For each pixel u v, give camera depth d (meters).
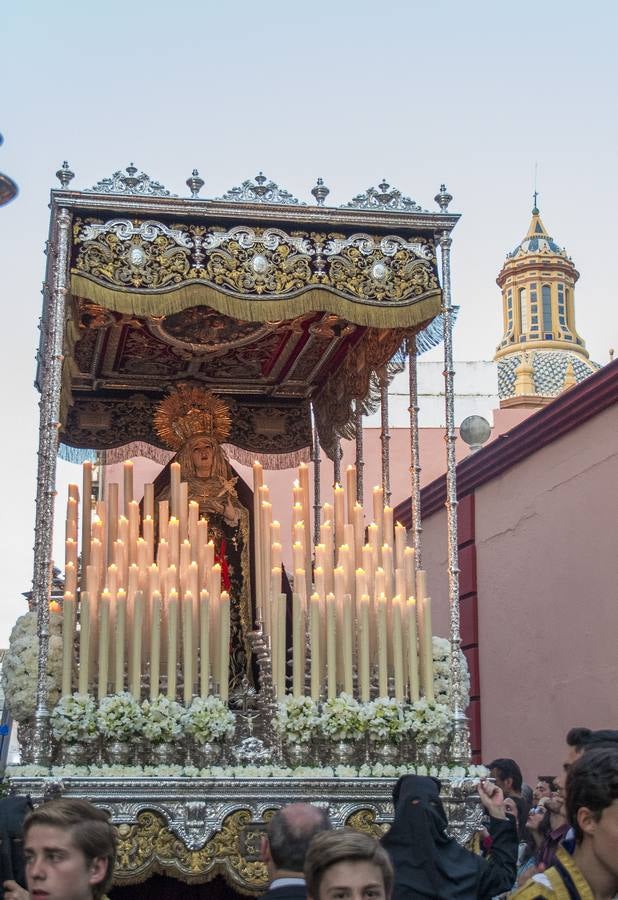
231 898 7.94
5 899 4.46
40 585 7.78
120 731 7.60
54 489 7.93
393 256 8.48
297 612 8.31
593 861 3.51
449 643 8.58
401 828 5.99
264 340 10.11
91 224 8.08
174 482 8.79
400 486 17.91
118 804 7.43
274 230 8.32
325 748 7.98
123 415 10.74
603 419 10.90
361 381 10.14
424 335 9.26
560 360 21.64
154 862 7.42
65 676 7.77
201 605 8.16
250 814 7.59
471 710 13.34
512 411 18.80
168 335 9.75
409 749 8.07
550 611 11.68
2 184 6.86
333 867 3.45
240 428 11.08
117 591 8.20
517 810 8.53
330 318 9.48
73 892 3.67
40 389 9.57
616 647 10.43
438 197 8.57
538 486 12.06
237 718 8.35
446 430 8.49
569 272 22.80
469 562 13.51
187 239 8.19
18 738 8.08
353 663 8.44
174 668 7.95
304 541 8.70
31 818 3.76
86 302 8.95
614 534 10.59
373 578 8.59
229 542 9.50
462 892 5.85
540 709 11.80
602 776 3.50
